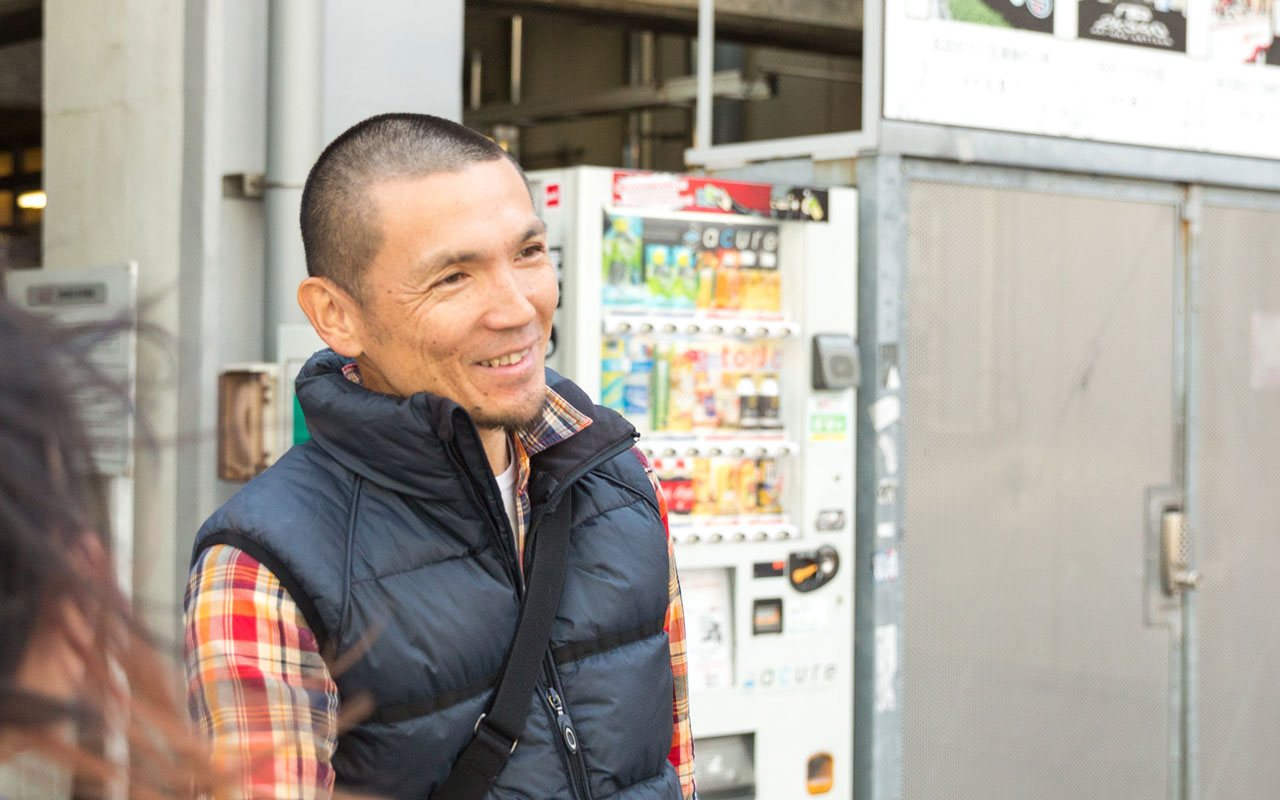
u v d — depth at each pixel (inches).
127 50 153.0
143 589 20.0
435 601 53.9
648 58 277.7
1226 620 183.0
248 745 48.0
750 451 152.9
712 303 155.2
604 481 62.2
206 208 146.0
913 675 160.4
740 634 152.1
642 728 58.8
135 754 19.0
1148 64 172.9
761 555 152.8
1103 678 173.5
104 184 156.2
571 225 144.6
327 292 59.4
